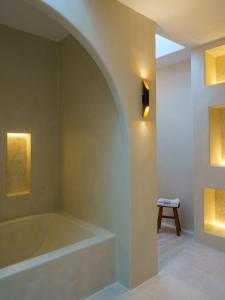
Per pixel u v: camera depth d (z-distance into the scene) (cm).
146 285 253
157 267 274
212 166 337
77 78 320
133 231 248
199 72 348
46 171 351
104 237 256
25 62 327
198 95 350
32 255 313
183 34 305
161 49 386
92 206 297
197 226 356
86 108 304
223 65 360
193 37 314
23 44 325
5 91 309
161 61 409
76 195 325
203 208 349
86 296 235
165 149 436
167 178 432
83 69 309
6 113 310
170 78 427
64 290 219
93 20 212
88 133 302
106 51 222
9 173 327
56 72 359
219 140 366
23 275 194
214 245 336
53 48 354
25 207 329
